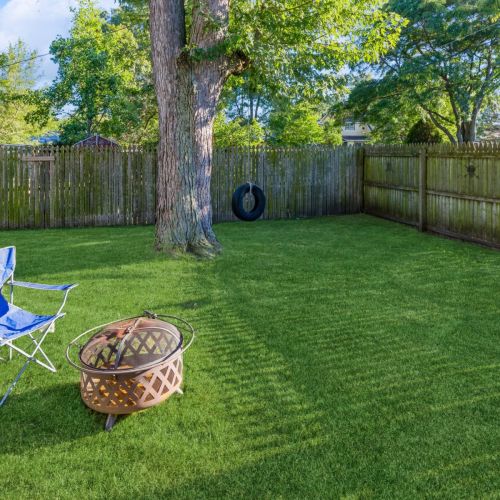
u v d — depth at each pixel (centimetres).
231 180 1206
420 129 1845
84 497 233
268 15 805
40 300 529
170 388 308
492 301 506
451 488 232
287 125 2039
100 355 327
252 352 392
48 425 294
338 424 288
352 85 2205
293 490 233
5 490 238
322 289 562
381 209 1214
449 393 320
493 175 779
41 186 1095
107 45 1895
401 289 556
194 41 730
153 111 2041
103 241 888
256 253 765
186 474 247
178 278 616
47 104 1823
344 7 931
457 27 1881
